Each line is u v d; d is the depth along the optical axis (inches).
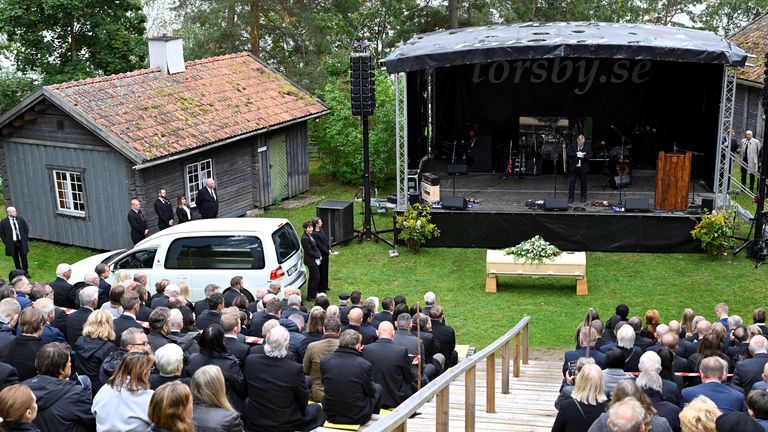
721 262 758.5
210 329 307.7
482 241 817.5
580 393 255.0
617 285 716.0
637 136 1000.9
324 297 454.0
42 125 830.5
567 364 361.7
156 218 816.9
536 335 617.0
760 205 748.0
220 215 909.8
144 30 1226.6
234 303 445.7
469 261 786.2
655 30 896.9
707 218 757.3
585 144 851.4
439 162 1069.1
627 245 792.3
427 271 763.4
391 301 458.6
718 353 368.5
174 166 834.8
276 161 991.6
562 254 704.4
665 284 713.6
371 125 1063.6
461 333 621.3
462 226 816.9
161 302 451.8
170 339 345.7
